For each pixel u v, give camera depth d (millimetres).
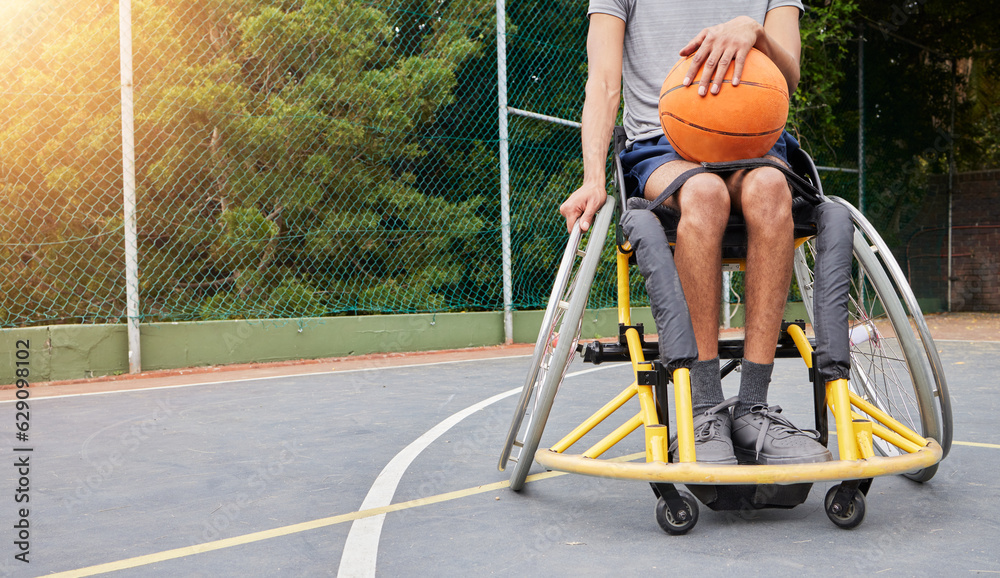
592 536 1479
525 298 7355
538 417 1698
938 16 11500
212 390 3936
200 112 6551
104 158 6484
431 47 7922
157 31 6562
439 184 8234
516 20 8227
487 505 1730
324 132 7062
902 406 2160
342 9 7074
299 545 1450
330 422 2906
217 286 7051
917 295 11406
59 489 1907
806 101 9539
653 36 1884
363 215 7426
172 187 6633
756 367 1580
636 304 7910
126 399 3631
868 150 10844
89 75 6578
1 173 6570
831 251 1525
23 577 1293
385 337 6137
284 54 6992
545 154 8242
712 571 1260
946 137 11828
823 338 1487
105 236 6523
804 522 1543
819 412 1513
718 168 1551
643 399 1517
